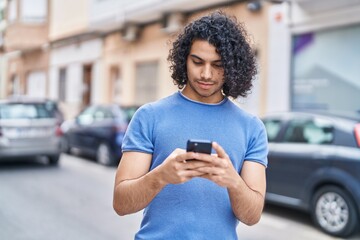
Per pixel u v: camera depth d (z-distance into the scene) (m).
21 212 5.44
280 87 8.87
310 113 5.30
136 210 1.54
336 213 4.72
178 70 1.69
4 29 21.95
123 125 8.87
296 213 5.71
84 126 9.94
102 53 15.35
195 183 1.56
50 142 8.88
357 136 4.64
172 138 1.58
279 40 8.84
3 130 8.41
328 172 4.75
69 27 17.36
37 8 19.66
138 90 13.46
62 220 5.13
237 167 1.61
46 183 7.34
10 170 8.62
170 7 10.91
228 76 1.59
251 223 1.60
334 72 7.95
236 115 1.69
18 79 23.25
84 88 16.84
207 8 10.54
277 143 5.48
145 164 1.59
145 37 13.02
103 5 13.95
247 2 9.52
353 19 7.49
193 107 1.65
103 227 4.90
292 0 8.12
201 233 1.54
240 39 1.64
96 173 8.38
